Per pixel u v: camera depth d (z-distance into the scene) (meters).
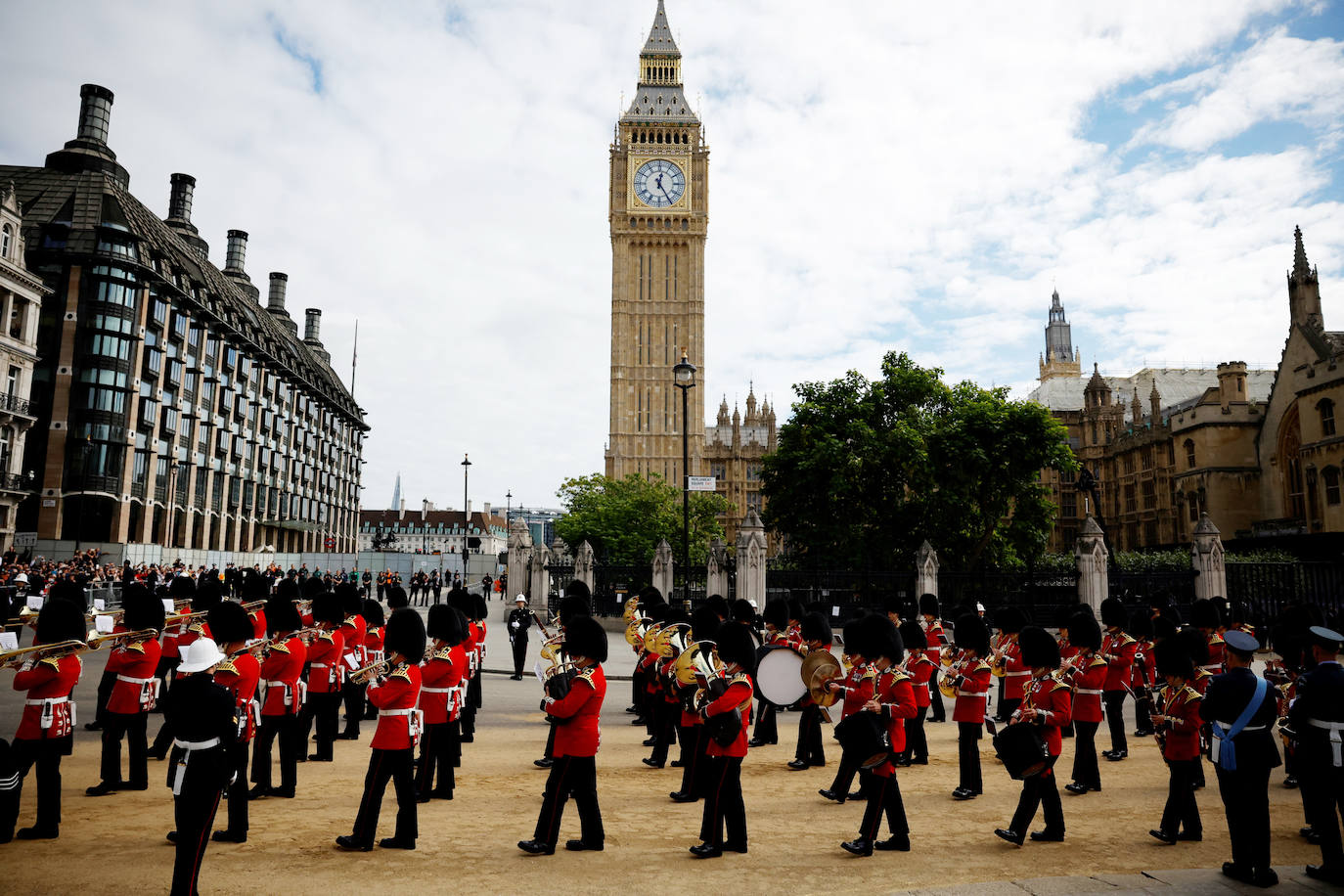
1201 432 69.06
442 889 7.18
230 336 79.44
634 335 106.69
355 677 8.43
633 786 11.40
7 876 7.30
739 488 109.56
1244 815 7.55
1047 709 8.98
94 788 10.33
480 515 178.12
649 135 109.31
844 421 47.44
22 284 54.44
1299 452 58.12
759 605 33.00
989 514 46.75
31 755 8.46
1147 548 81.06
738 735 8.33
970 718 10.97
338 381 128.00
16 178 65.06
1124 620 14.26
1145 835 9.31
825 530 46.22
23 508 58.25
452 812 9.84
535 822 9.44
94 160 69.81
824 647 11.83
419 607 55.09
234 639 8.62
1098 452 93.44
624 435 105.00
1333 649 8.09
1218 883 7.45
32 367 56.00
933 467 45.09
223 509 79.38
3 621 13.41
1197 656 11.87
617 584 37.75
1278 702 7.78
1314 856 8.78
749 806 10.39
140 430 63.94
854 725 8.62
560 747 8.34
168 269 67.06
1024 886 7.26
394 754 8.33
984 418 45.53
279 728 10.46
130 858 7.85
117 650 10.55
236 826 8.44
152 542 65.19
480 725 16.61
